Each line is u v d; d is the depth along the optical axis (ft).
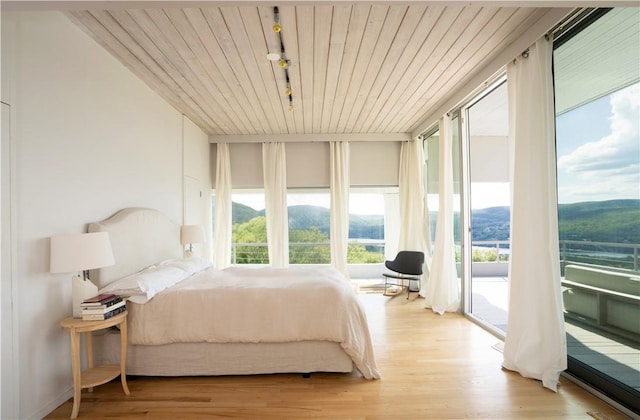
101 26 7.75
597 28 6.71
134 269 9.66
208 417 6.49
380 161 18.98
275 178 18.42
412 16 7.53
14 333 5.93
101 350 7.93
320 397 7.19
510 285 8.41
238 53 9.17
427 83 11.45
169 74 10.44
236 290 8.24
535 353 7.66
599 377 6.89
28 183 6.34
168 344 7.97
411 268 16.21
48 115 6.86
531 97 7.89
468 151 12.87
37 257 6.51
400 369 8.45
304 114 14.82
